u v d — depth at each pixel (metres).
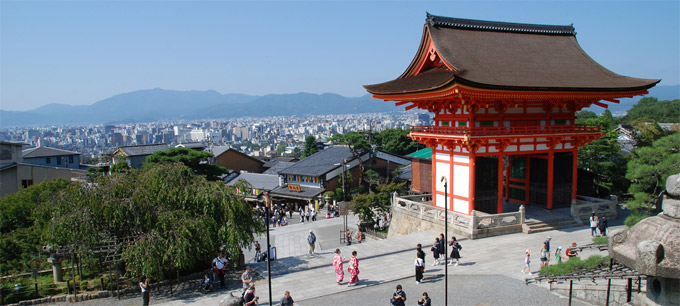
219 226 33.75
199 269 35.62
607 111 82.81
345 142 85.88
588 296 22.36
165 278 33.59
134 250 28.83
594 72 43.41
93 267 36.09
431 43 42.97
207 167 86.62
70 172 86.56
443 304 24.56
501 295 25.06
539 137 40.56
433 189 44.94
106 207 29.83
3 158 85.25
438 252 31.92
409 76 47.94
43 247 38.62
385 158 96.56
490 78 37.19
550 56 44.81
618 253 11.69
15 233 44.28
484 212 40.12
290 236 59.12
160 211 31.62
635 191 33.69
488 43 44.06
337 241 55.56
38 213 32.41
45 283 33.34
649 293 11.95
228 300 19.72
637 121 86.94
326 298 26.89
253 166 135.75
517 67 40.91
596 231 36.44
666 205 11.27
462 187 40.66
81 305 28.44
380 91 44.19
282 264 35.50
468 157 39.72
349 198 85.00
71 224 29.34
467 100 37.50
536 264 30.27
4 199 51.03
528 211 42.78
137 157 113.69
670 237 10.58
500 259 31.77
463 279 28.47
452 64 39.41
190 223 30.97
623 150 64.31
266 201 24.38
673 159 30.56
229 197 34.09
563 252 31.83
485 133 38.62
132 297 29.67
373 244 39.34
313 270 33.09
